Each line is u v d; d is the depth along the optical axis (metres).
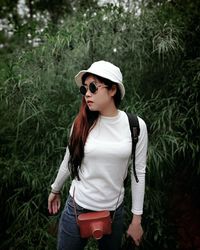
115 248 1.43
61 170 1.40
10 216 2.31
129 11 2.27
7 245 2.18
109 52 2.17
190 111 2.03
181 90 2.10
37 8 3.57
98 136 1.24
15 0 3.75
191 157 2.18
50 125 2.19
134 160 1.29
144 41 2.16
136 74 2.21
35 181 2.01
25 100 2.05
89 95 1.22
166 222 2.19
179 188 2.43
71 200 1.35
